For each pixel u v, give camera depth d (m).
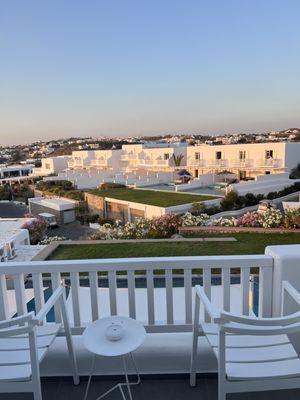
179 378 2.55
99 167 52.00
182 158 41.44
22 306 2.56
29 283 4.74
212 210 22.31
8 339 2.15
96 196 30.47
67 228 29.03
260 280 2.54
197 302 2.29
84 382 2.54
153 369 2.57
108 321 2.24
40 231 15.70
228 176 35.34
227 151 36.44
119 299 4.07
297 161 33.00
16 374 1.85
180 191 30.50
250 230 9.00
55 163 58.88
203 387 2.45
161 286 4.96
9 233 12.52
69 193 36.34
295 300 2.19
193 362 2.41
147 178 38.00
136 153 47.62
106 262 2.51
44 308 1.96
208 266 2.52
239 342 2.04
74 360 2.46
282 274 2.41
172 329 2.63
